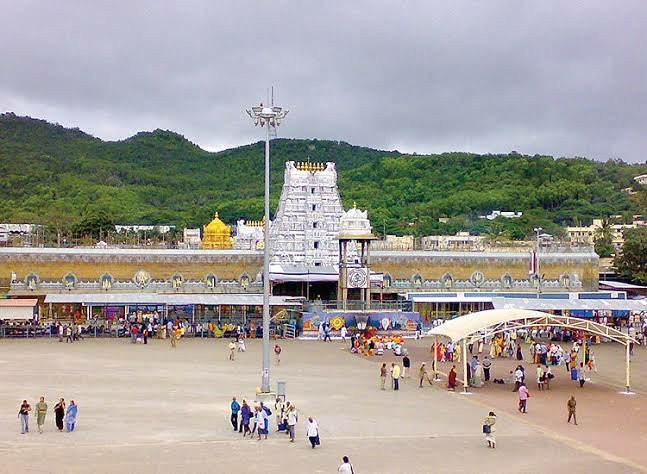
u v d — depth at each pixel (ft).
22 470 127.44
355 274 366.43
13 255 406.41
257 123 207.41
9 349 295.48
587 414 186.09
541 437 161.07
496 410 189.47
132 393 201.16
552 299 386.73
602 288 499.51
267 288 196.24
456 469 134.31
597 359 291.99
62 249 412.77
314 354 293.23
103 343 320.50
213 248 465.06
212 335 350.64
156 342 327.67
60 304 396.16
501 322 221.46
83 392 201.36
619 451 150.10
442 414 183.21
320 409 186.09
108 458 136.46
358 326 356.38
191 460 136.36
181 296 368.68
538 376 223.71
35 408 178.40
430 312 406.82
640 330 372.58
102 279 415.85
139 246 447.42
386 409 187.83
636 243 536.42
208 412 178.09
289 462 136.56
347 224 367.04
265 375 193.88
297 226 438.81
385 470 132.77
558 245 508.12
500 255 461.78
